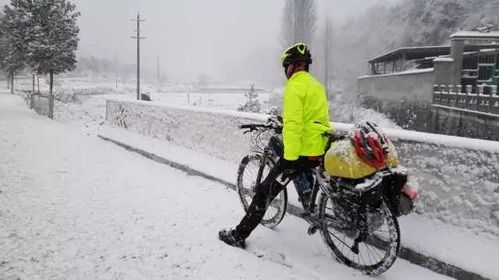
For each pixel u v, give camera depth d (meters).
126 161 8.64
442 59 26.03
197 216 5.38
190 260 4.16
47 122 17.52
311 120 4.18
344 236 4.27
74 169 7.83
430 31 62.16
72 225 4.98
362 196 3.75
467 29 58.28
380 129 3.77
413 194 3.63
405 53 38.53
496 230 3.94
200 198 6.14
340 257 4.14
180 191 6.47
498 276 3.51
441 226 4.31
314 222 4.29
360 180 3.73
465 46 28.06
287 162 4.27
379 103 34.91
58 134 12.59
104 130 12.36
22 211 5.40
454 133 22.77
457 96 22.75
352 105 39.59
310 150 4.18
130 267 3.99
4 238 4.52
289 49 4.21
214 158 8.07
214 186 6.75
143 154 9.23
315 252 4.43
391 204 3.75
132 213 5.45
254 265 4.09
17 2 21.97
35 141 10.98
